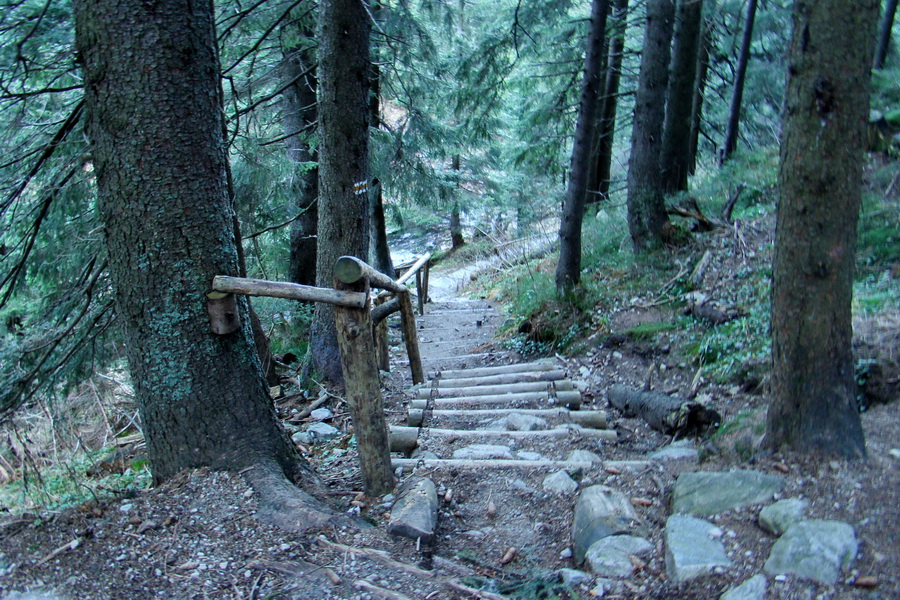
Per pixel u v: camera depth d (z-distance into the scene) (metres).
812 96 2.89
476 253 20.67
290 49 8.80
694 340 6.43
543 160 12.93
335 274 3.33
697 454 3.96
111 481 4.86
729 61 13.00
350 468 4.51
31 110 4.76
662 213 8.78
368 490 3.65
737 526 2.83
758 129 14.18
